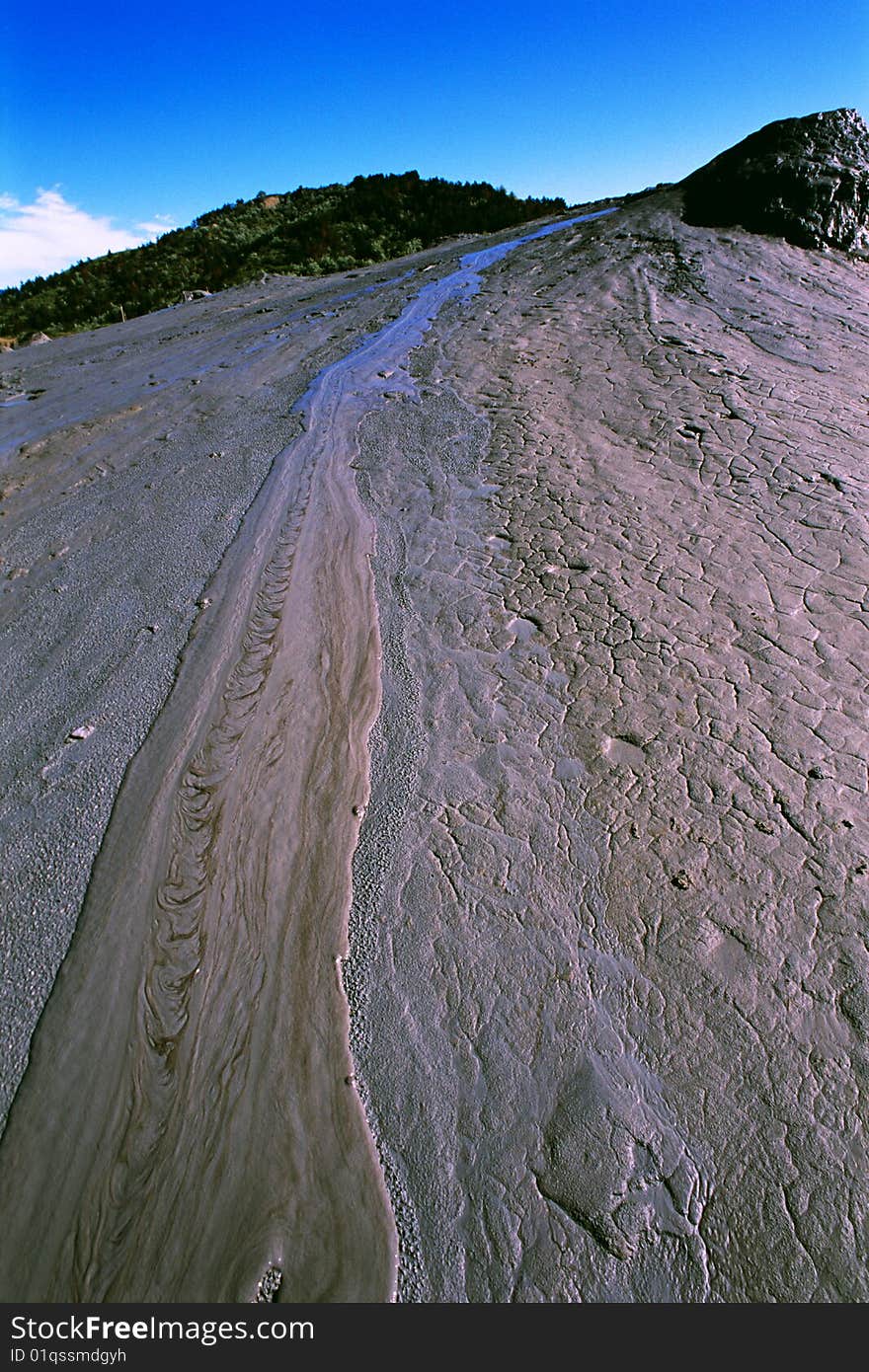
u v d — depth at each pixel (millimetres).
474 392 7473
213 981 2660
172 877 3035
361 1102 2322
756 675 3805
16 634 4613
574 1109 2264
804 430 6270
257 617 4570
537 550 4992
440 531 5316
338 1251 2014
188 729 3762
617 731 3557
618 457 6027
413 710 3801
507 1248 2004
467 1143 2213
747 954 2615
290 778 3455
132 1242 2041
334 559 5094
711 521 5137
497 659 4090
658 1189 2088
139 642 4441
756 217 11430
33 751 3707
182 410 8023
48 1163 2205
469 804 3264
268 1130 2264
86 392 9039
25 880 3045
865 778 3219
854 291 9945
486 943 2723
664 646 4051
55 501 6266
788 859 2912
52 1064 2443
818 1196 2043
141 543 5492
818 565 4617
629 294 9617
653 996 2531
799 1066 2314
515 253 12562
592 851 3021
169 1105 2330
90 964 2732
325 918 2850
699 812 3129
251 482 6223
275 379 8633
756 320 8781
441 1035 2469
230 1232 2057
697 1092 2283
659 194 13680
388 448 6559
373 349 9117
